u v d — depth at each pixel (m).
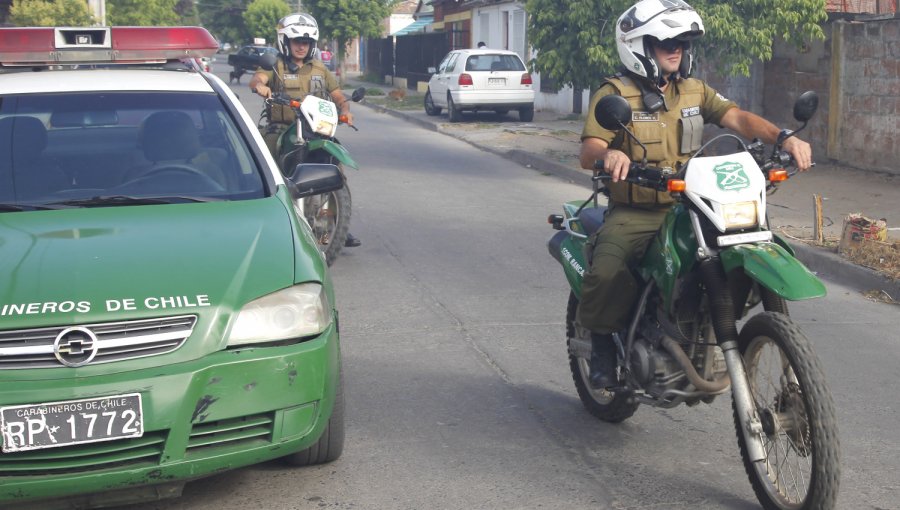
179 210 4.70
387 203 12.72
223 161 5.21
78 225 4.50
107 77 5.68
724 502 4.41
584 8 14.40
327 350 4.17
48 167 5.06
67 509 3.90
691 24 4.59
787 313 4.29
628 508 4.36
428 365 6.37
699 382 4.38
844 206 11.62
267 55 9.92
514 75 23.95
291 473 4.71
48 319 3.77
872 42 13.75
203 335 3.90
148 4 31.17
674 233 4.36
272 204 4.82
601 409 5.32
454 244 10.17
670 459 4.91
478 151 19.02
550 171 16.03
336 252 9.08
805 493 4.10
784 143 4.45
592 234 5.00
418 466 4.80
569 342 5.44
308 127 9.27
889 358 6.59
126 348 3.81
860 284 8.53
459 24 37.72
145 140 5.27
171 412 3.77
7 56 5.74
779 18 13.57
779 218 10.95
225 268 4.15
